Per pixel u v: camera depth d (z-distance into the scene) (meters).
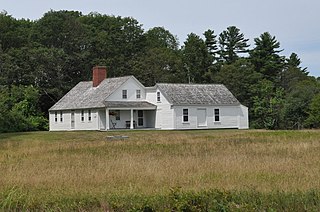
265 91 75.81
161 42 108.25
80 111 62.81
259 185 14.59
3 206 12.49
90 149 29.55
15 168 19.91
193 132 51.78
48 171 18.66
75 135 47.56
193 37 94.12
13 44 83.69
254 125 71.12
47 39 84.50
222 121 63.66
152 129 59.81
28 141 39.06
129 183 15.59
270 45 95.44
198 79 92.19
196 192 13.00
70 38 84.69
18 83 74.62
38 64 75.31
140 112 63.25
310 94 66.38
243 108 65.19
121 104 60.34
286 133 42.91
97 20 100.38
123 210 12.05
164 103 61.22
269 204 12.00
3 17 88.19
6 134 51.69
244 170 18.02
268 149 26.94
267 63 93.25
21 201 12.84
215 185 14.90
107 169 18.75
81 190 14.40
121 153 26.27
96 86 64.94
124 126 61.47
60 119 65.88
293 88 80.88
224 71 81.50
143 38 97.06
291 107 66.44
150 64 86.56
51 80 76.00
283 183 14.84
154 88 62.62
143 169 18.52
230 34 104.31
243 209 11.40
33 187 15.14
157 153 25.91
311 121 62.72
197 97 62.59
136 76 85.19
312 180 15.28
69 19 86.56
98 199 12.77
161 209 11.67
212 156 23.45
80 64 81.12
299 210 11.62
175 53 97.50
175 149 28.44
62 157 24.80
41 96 73.69
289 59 116.00
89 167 19.77
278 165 19.27
